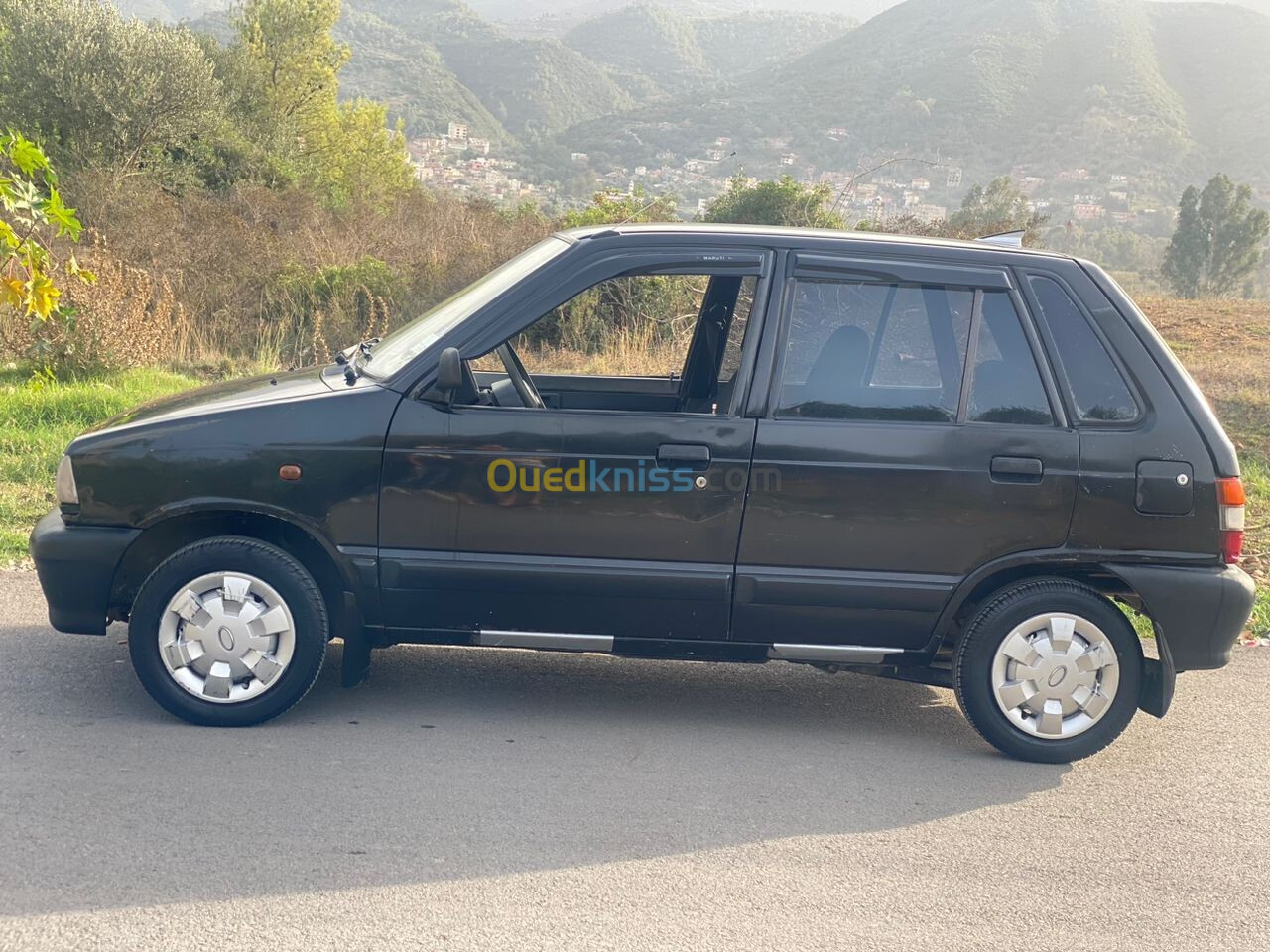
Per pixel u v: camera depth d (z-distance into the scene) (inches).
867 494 185.2
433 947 129.3
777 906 143.6
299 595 182.7
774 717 210.1
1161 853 165.2
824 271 187.8
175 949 125.6
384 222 828.6
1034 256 191.9
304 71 1493.6
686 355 237.1
